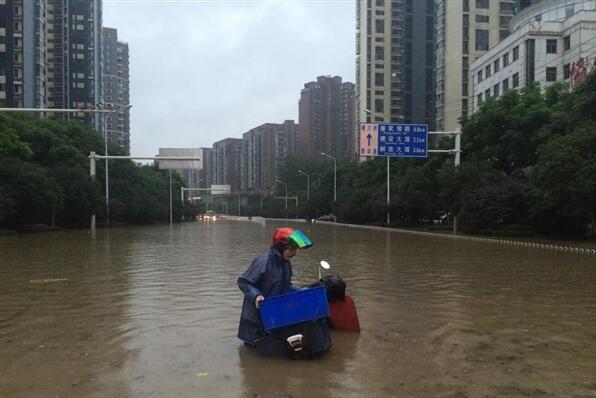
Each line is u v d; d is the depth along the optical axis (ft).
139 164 291.17
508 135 115.96
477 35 303.27
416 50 370.32
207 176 605.73
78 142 180.96
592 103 93.30
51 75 354.54
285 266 20.39
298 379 16.80
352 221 228.22
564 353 20.16
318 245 85.10
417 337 22.50
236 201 553.23
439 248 77.56
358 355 19.57
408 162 187.83
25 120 162.30
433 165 152.15
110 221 174.60
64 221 158.30
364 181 234.38
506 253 68.03
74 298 32.48
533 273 46.01
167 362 18.76
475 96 233.35
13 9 262.26
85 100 360.89
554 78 184.85
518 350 20.56
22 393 15.61
